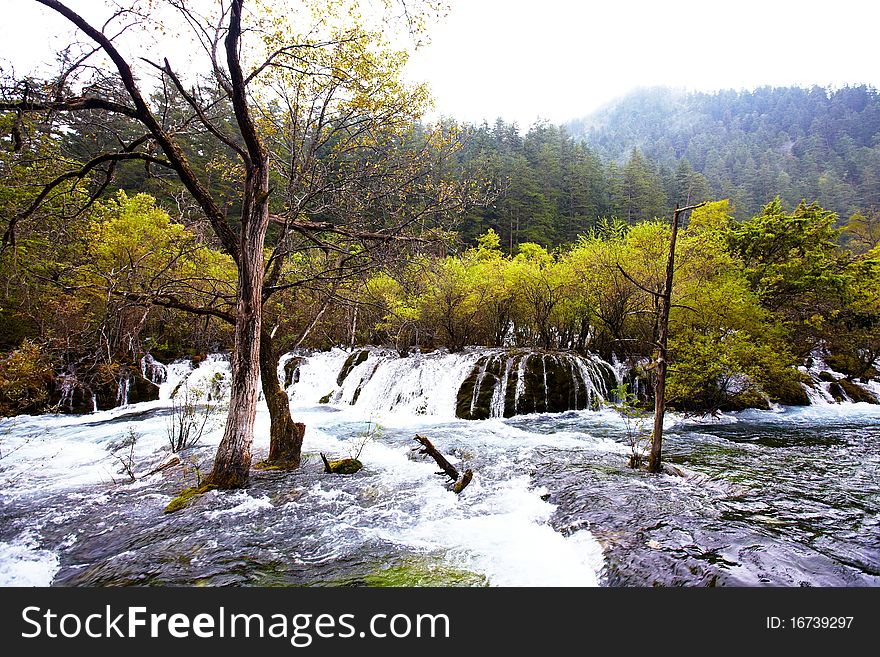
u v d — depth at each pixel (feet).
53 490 22.61
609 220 169.99
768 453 28.94
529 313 63.93
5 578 14.14
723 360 38.73
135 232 50.62
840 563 13.23
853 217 121.60
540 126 259.39
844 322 63.31
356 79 22.95
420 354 61.41
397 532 16.85
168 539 16.22
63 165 23.81
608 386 49.32
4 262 30.32
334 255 30.45
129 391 54.80
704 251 47.50
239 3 18.34
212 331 62.34
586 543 15.19
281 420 25.43
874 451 29.63
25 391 43.09
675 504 18.24
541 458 26.81
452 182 27.37
